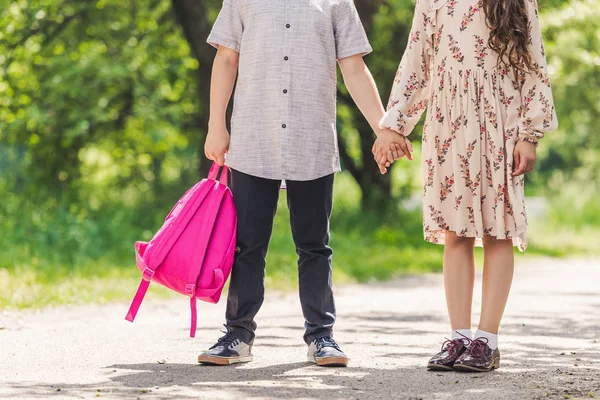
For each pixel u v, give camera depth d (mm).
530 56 5309
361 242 19016
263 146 5523
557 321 8336
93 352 6035
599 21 21594
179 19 17875
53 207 18391
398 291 11953
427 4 5555
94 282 11148
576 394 4730
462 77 5406
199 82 18047
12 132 20109
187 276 5363
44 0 18156
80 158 22500
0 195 19078
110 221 17469
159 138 20672
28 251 14172
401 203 23359
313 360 5621
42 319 8203
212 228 5473
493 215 5414
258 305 5629
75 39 19719
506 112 5375
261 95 5527
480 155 5398
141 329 7434
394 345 6566
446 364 5383
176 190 22453
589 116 33312
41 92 19656
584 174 41188
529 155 5344
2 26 18062
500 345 6660
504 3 5242
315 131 5551
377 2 20391
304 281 5672
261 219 5574
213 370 5312
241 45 5613
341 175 30828
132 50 20328
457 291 5551
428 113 5570
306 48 5531
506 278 5496
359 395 4613
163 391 4656
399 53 21906
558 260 18516
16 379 5008
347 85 5719
